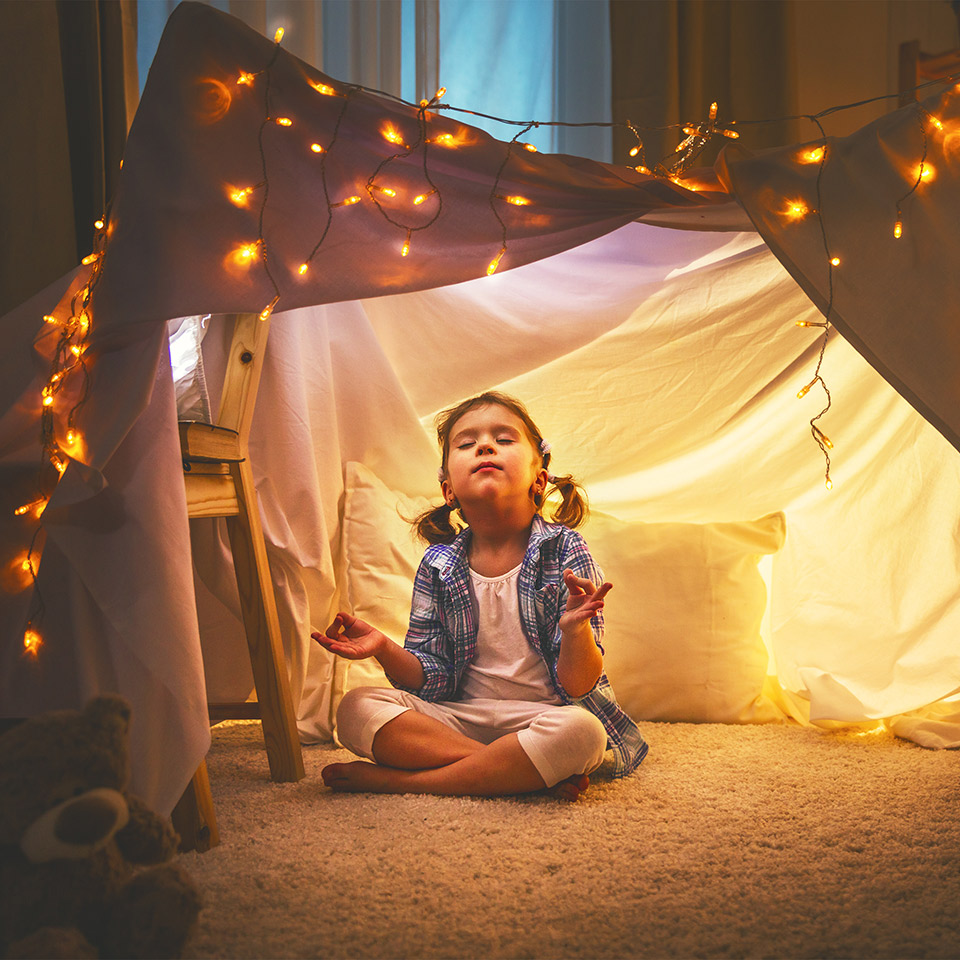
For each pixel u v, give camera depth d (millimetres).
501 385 1791
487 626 1399
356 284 1171
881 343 1119
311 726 1518
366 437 1697
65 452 990
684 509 1822
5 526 1060
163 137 1110
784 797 1190
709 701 1632
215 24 1135
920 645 1599
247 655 1549
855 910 858
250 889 902
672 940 797
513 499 1421
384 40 2227
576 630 1225
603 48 2395
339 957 769
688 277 1660
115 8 1990
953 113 1166
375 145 1172
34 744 716
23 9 1868
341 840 1036
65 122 1919
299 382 1542
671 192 1252
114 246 1075
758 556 1723
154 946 720
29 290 1871
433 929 816
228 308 1103
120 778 748
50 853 701
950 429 1095
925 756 1398
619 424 1780
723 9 2455
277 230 1146
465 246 1199
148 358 1045
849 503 1748
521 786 1175
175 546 1017
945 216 1135
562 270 1636
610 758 1280
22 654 1016
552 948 783
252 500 1336
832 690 1562
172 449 1049
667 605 1659
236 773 1339
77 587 988
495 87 2398
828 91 2762
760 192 1171
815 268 1146
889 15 2748
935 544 1645
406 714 1249
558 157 1264
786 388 1743
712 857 982
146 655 963
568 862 968
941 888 906
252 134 1146
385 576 1616
